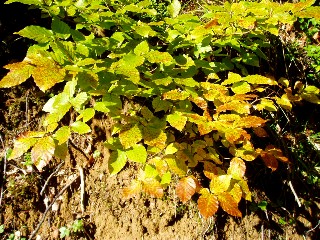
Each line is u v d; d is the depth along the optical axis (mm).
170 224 952
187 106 724
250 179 1003
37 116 1019
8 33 1005
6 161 964
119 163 630
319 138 1069
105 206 962
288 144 1055
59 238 937
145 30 705
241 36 830
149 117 694
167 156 688
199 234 944
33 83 1033
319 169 1046
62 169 994
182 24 830
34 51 629
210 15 775
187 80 682
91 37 726
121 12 757
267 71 1077
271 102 786
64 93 603
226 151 979
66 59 616
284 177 1024
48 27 1043
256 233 975
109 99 634
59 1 701
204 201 642
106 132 998
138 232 945
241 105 659
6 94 1014
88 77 540
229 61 857
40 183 975
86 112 619
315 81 1120
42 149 554
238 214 626
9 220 935
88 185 979
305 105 1102
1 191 943
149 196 963
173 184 971
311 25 1170
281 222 997
